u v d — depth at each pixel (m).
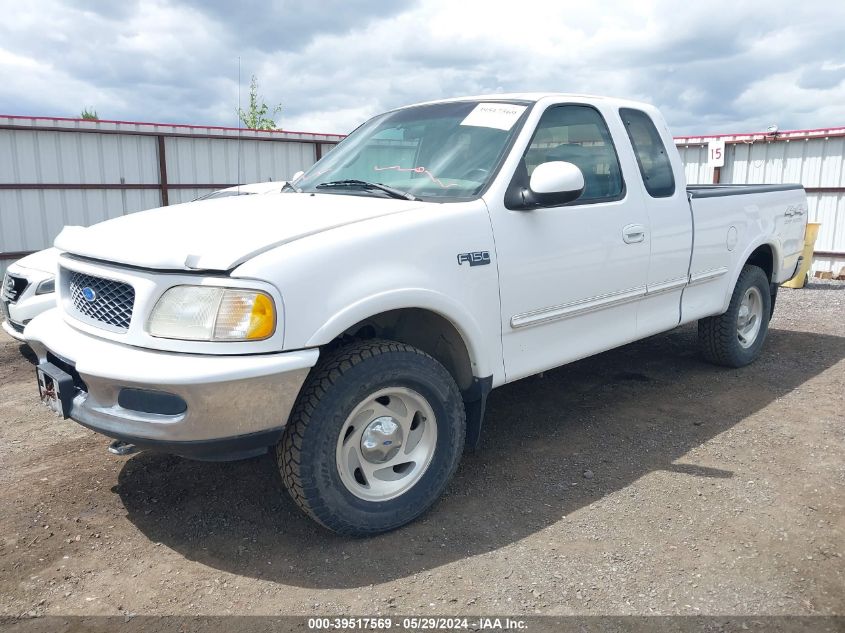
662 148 4.58
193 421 2.62
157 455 4.06
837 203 11.96
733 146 13.00
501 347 3.48
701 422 4.46
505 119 3.79
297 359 2.68
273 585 2.76
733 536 3.06
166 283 2.70
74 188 12.46
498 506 3.37
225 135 14.05
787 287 10.70
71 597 2.71
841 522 3.17
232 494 3.55
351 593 2.69
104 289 2.96
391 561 2.91
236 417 2.66
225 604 2.64
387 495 3.09
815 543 3.00
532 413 4.66
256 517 3.32
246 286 2.62
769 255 5.81
